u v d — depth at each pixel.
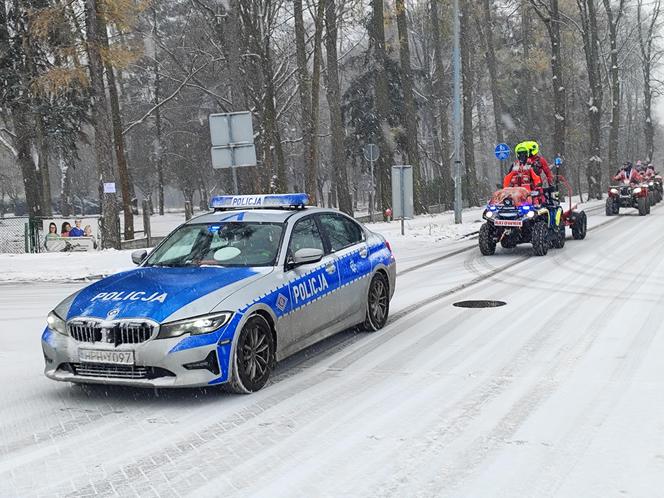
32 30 21.53
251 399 5.88
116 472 4.41
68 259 18.50
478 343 7.63
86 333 5.76
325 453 4.61
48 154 32.84
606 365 6.55
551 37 37.25
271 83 23.70
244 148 13.54
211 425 5.26
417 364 6.84
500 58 53.44
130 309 5.71
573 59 54.66
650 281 11.37
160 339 5.56
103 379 5.71
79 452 4.79
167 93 51.91
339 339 8.09
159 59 41.88
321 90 46.81
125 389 6.35
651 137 59.44
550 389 5.85
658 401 5.44
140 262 7.27
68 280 15.02
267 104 23.59
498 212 15.59
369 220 30.92
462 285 11.88
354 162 41.12
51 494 4.10
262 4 24.91
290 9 27.66
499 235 16.02
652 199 32.38
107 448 4.85
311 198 26.48
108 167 21.47
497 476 4.16
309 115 26.16
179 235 7.35
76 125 30.67
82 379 5.77
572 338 7.70
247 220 7.26
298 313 6.71
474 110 72.81
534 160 16.17
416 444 4.71
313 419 5.31
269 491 4.06
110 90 27.28
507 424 5.04
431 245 19.50
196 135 53.66
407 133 36.25
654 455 4.40
